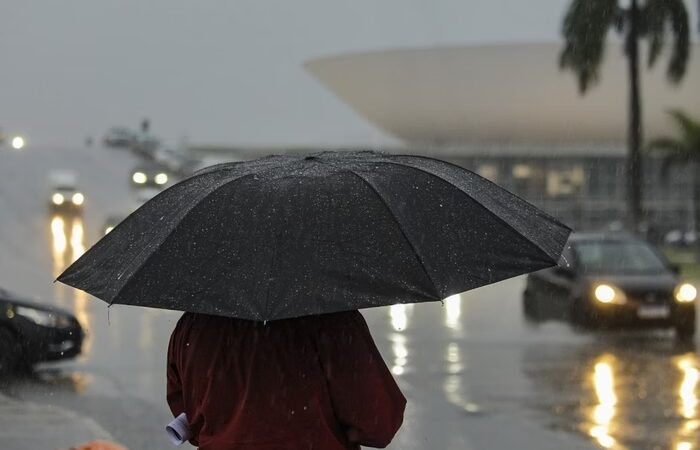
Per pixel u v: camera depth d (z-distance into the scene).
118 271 3.62
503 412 10.41
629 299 16.55
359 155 3.97
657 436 9.28
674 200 71.44
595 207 75.75
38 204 54.56
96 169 76.00
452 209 3.64
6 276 26.55
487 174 80.69
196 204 3.60
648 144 48.78
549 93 79.62
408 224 3.52
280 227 3.47
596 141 81.25
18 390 11.48
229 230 3.51
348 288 3.35
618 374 12.87
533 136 81.81
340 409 3.58
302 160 3.86
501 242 3.59
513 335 16.81
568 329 17.52
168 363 3.82
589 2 39.41
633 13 39.56
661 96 78.12
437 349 15.21
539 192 78.44
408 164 3.85
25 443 8.78
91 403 10.74
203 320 3.65
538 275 18.64
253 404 3.55
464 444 8.98
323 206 3.54
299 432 3.55
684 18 39.16
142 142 88.00
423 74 81.75
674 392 11.59
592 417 10.19
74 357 12.71
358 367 3.58
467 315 19.78
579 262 17.69
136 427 9.58
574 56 39.91
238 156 90.81
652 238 41.03
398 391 3.70
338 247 3.44
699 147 47.84
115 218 41.47
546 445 8.94
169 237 3.53
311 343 3.56
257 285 3.36
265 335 3.55
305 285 3.35
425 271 3.40
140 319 17.95
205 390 3.61
